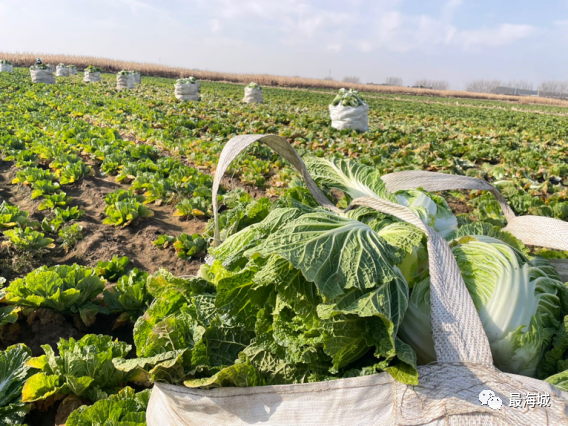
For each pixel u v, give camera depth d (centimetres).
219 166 275
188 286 269
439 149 1442
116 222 692
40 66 3444
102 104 2334
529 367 218
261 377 217
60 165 982
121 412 270
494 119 3148
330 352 196
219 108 2512
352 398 184
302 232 219
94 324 449
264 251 207
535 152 1395
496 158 1396
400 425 174
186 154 1212
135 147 1177
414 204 329
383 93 8750
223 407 198
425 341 216
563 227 302
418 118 2875
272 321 224
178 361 216
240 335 240
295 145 1412
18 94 2461
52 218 728
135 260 598
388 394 183
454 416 171
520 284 226
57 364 335
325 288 198
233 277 222
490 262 238
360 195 344
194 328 241
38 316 430
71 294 423
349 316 202
